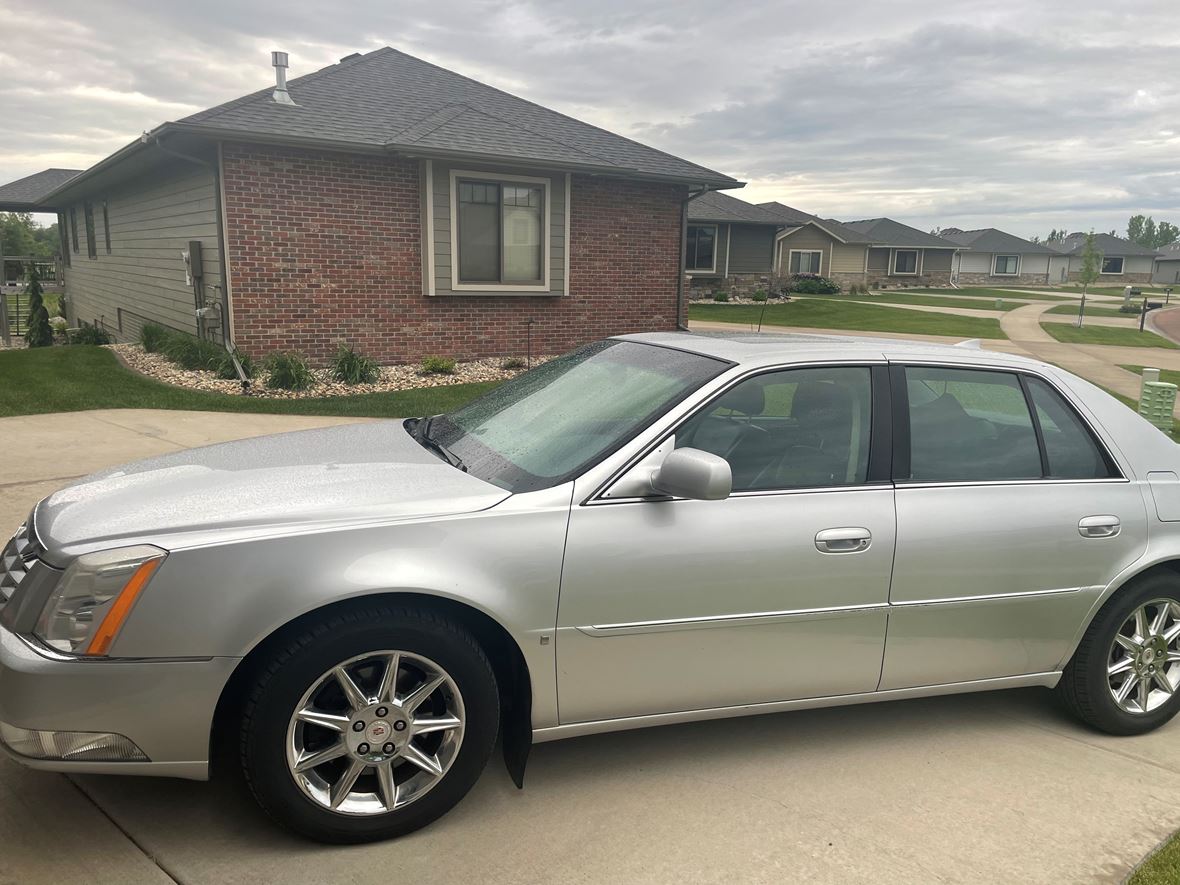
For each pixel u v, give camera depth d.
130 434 8.72
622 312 15.95
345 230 12.98
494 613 2.80
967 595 3.41
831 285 49.09
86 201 22.25
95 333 19.72
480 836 2.88
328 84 14.26
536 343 15.12
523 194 14.34
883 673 3.41
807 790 3.24
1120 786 3.37
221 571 2.59
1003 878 2.78
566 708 3.01
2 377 11.97
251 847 2.77
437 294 13.77
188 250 13.60
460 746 2.85
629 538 2.96
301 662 2.62
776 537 3.12
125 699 2.53
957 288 63.72
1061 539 3.52
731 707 3.25
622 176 14.77
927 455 3.46
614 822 2.99
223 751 3.08
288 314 12.77
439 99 15.08
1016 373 3.73
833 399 3.43
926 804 3.18
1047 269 75.56
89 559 2.58
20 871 2.61
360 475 3.13
